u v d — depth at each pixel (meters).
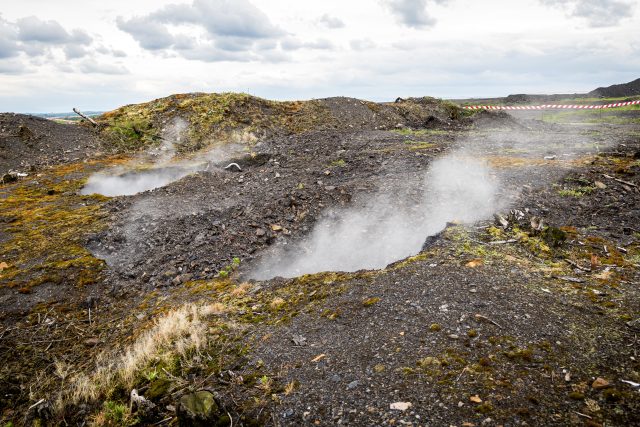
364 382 4.02
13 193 13.90
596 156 11.87
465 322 4.65
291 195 10.98
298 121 23.08
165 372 5.02
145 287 7.98
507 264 6.02
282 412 3.90
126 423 4.48
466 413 3.42
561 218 8.05
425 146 15.16
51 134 20.66
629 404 3.30
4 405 5.49
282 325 5.54
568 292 5.21
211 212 10.71
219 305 6.41
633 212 7.90
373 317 5.12
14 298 7.76
